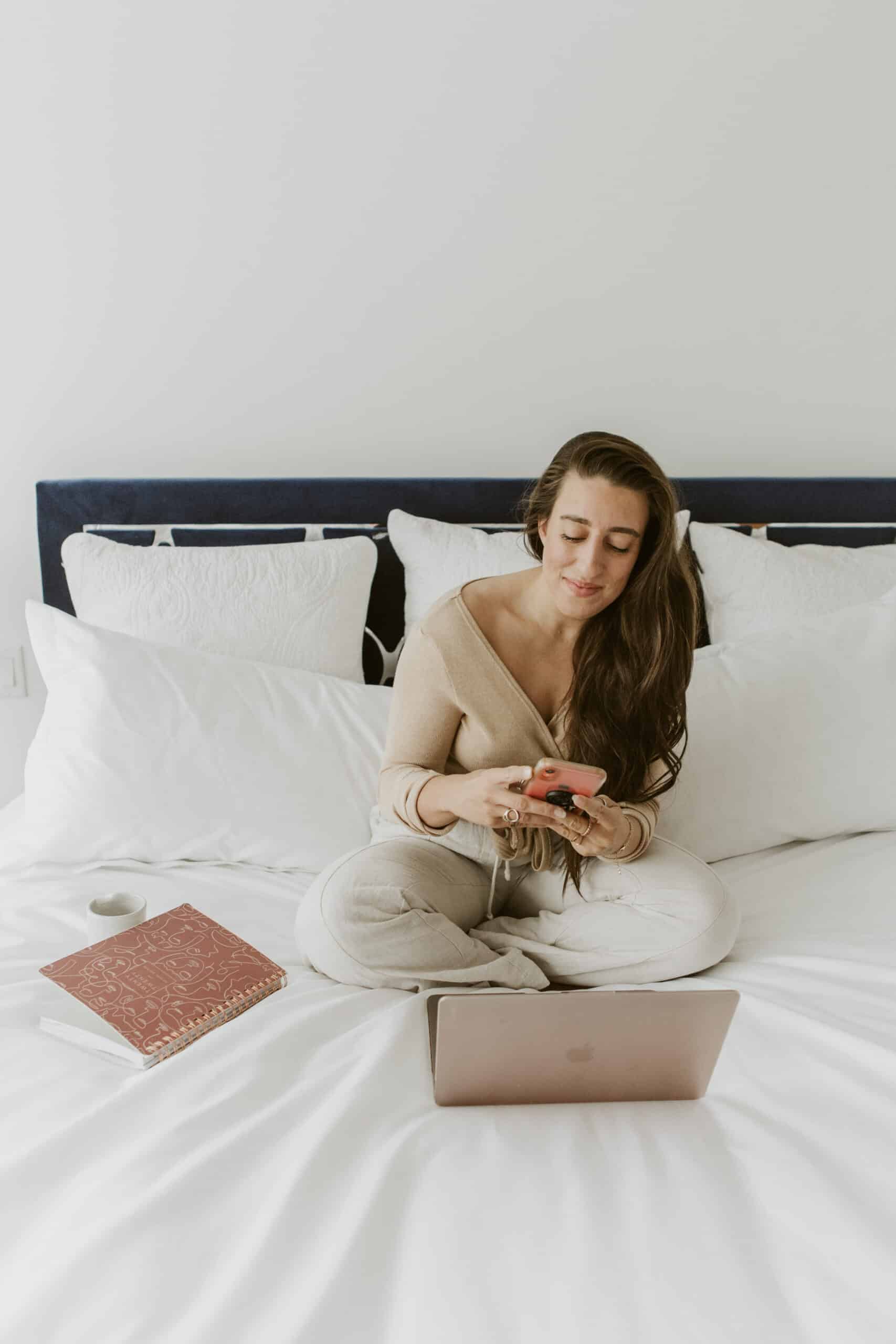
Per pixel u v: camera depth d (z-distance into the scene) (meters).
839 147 2.09
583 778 1.25
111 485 2.04
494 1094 1.09
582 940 1.41
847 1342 0.78
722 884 1.40
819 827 1.72
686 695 1.60
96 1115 1.00
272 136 1.98
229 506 2.08
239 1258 0.84
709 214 2.11
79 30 1.88
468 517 2.15
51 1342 0.77
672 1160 1.00
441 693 1.39
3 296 2.00
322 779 1.66
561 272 2.12
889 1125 1.03
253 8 1.90
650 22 1.98
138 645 1.69
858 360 2.23
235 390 2.11
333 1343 0.77
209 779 1.61
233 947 1.33
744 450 2.26
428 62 1.97
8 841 1.64
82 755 1.60
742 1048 1.18
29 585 2.15
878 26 2.03
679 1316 0.81
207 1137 0.99
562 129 2.03
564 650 1.43
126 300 2.03
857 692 1.75
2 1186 0.91
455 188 2.04
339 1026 1.21
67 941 1.39
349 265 2.06
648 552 1.35
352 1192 0.93
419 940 1.32
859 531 2.25
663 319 2.17
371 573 2.03
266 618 1.88
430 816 1.37
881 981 1.30
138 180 1.97
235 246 2.03
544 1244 0.88
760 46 2.02
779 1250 0.88
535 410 2.19
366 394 2.14
